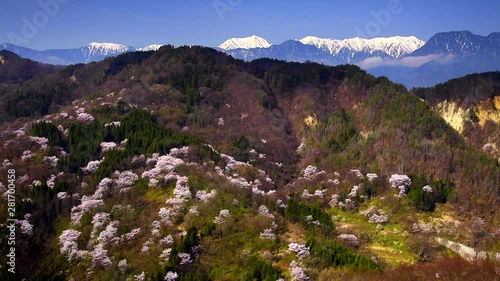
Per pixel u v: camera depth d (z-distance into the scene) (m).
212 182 114.06
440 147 146.38
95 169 122.88
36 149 132.62
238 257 89.56
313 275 85.06
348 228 118.00
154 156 126.06
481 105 171.50
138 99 181.25
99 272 89.31
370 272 86.81
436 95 187.00
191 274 84.00
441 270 94.38
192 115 177.50
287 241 95.94
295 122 191.50
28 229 99.81
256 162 155.38
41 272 89.00
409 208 126.44
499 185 131.00
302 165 163.38
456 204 129.50
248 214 102.06
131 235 97.56
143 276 85.62
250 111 190.88
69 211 109.06
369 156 152.00
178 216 102.06
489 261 99.62
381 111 171.75
